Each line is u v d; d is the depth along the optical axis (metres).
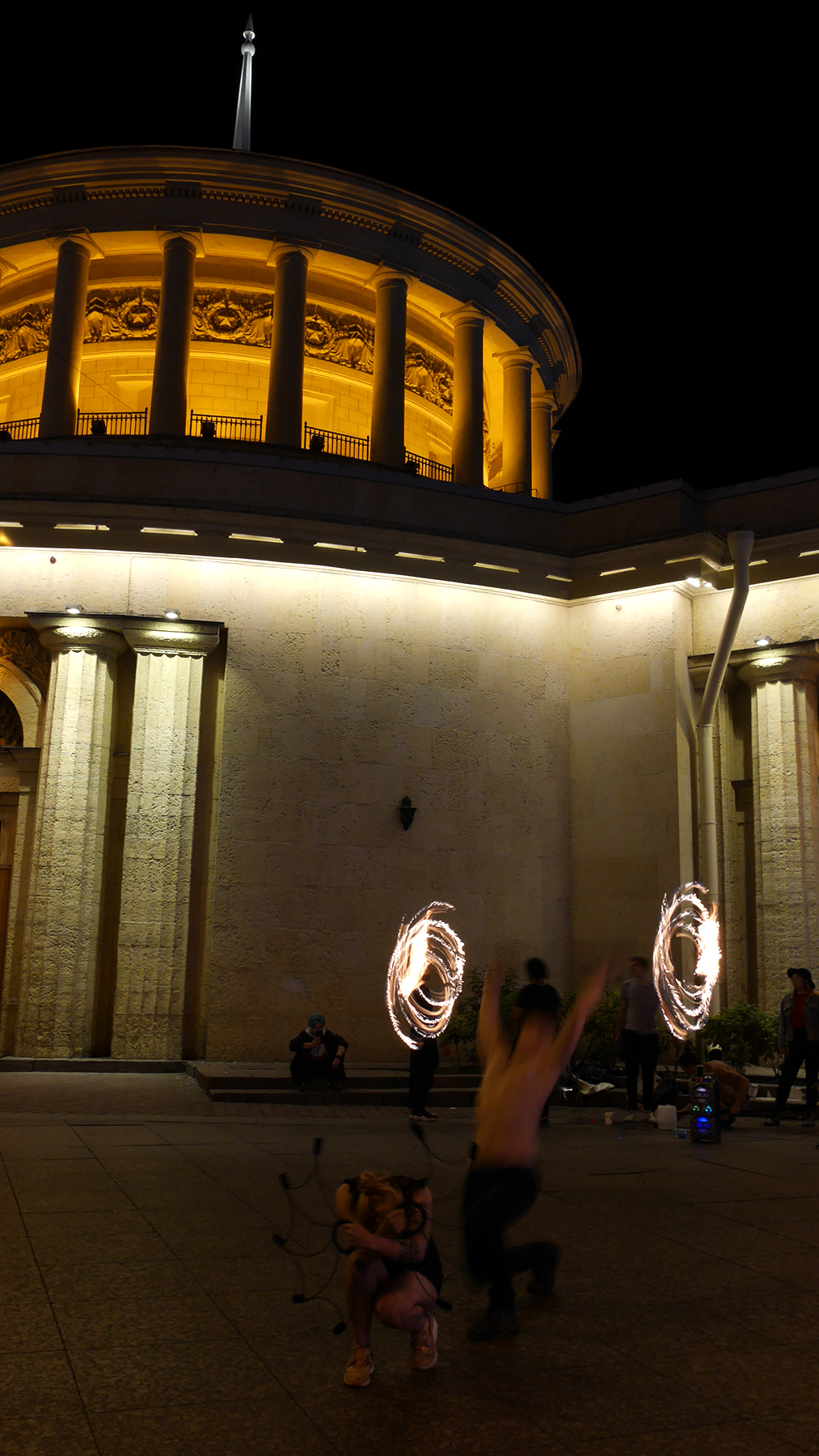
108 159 26.45
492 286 29.61
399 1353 5.02
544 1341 5.20
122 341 28.23
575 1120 13.91
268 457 19.95
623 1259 6.67
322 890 18.81
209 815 18.89
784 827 18.86
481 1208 5.28
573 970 19.97
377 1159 10.04
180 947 18.16
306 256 27.02
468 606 20.61
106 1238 6.78
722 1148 11.40
